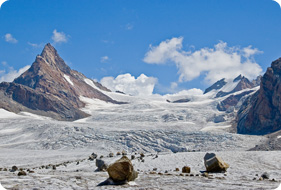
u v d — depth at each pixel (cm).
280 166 2347
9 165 3916
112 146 7981
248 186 1154
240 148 7312
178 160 2875
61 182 1110
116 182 1143
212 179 1424
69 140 8431
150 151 7781
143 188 1044
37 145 8162
